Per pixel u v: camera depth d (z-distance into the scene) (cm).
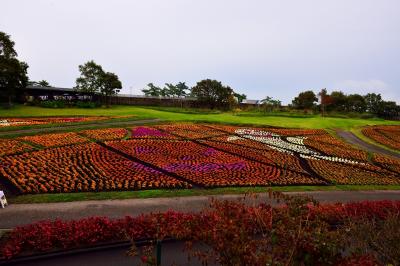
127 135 4431
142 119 6125
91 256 1319
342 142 5384
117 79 8794
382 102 12925
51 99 7919
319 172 3309
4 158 2800
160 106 10056
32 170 2519
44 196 1986
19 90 7238
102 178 2452
